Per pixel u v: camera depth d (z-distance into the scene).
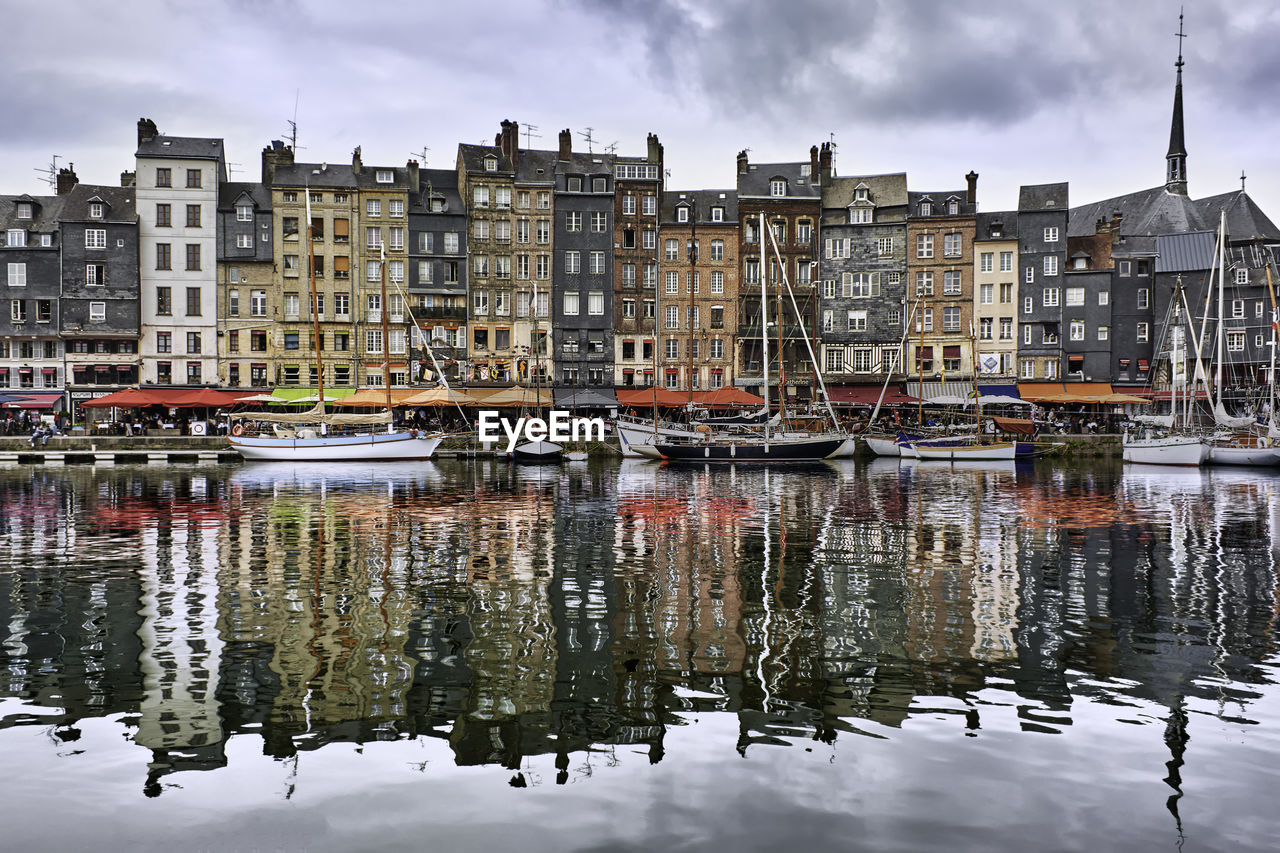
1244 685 11.68
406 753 9.54
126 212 72.00
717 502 34.19
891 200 78.12
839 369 78.44
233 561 20.78
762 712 10.71
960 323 77.31
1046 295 76.19
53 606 16.06
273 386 71.94
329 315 73.69
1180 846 7.67
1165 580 18.53
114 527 26.77
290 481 44.38
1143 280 76.88
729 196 79.06
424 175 77.69
